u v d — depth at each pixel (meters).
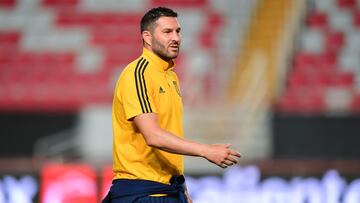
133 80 16.58
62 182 37.19
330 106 54.75
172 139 15.76
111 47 62.25
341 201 38.03
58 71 58.91
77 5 66.25
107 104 54.97
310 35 62.97
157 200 16.84
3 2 66.25
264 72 53.88
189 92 53.62
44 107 54.53
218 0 66.00
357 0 65.88
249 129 48.47
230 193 37.50
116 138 17.11
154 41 16.92
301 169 38.06
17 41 62.84
